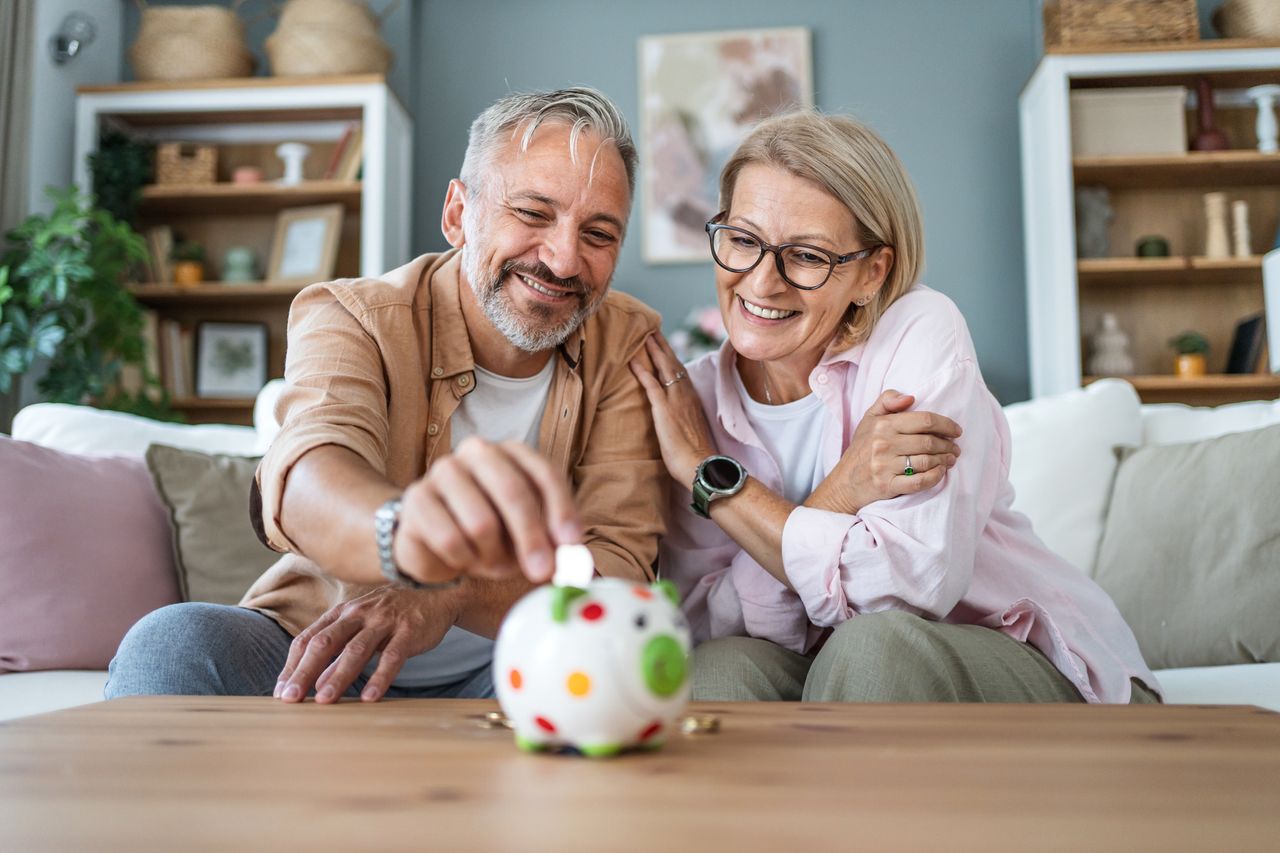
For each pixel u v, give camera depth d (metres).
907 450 1.29
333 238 4.31
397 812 0.53
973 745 0.71
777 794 0.57
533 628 0.70
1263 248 4.21
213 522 2.03
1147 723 0.80
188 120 4.37
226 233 4.51
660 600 0.72
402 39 4.55
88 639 1.86
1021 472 2.18
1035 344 4.21
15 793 0.57
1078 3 4.04
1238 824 0.52
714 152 4.52
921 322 1.45
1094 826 0.51
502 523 0.70
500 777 0.61
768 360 1.49
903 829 0.50
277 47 4.25
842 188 1.39
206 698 0.99
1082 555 2.11
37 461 1.95
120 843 0.47
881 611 1.21
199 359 4.36
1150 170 4.06
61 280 3.47
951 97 4.50
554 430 1.50
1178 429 2.27
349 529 0.87
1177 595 1.91
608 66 4.61
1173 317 4.22
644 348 1.58
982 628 1.32
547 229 1.37
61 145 4.23
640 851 0.46
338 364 1.30
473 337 1.47
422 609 1.17
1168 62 3.96
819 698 1.15
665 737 0.74
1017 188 4.46
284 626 1.38
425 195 4.61
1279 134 4.09
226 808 0.54
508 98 1.41
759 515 1.38
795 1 4.57
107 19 4.62
